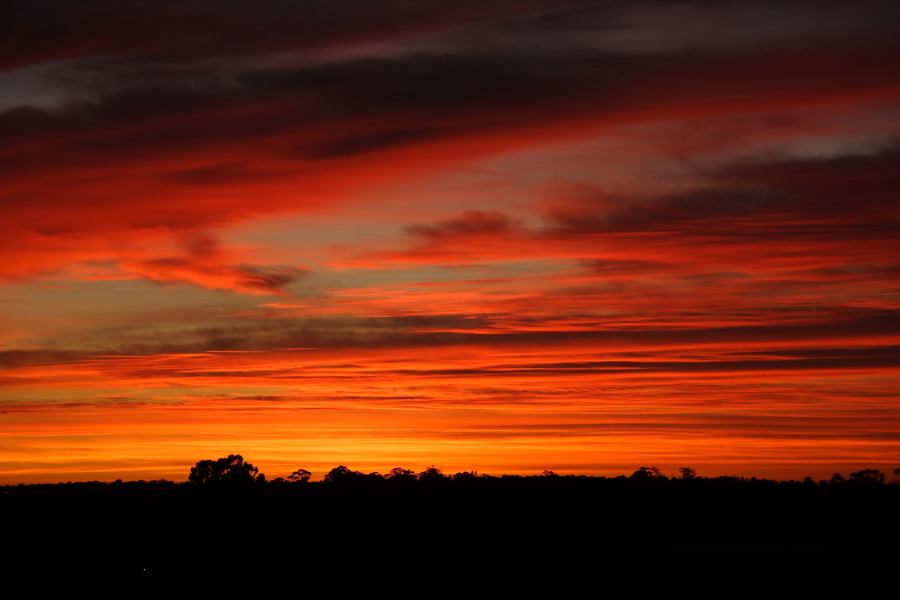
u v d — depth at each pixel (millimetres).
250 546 70812
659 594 55000
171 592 59688
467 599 56062
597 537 70625
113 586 60625
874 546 63781
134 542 71812
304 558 67188
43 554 67938
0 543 70938
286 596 58094
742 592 54812
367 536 73125
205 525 77438
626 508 78312
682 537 69625
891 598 52812
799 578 56938
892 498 77250
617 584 57750
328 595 57938
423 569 63594
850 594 53469
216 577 62875
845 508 74938
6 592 59531
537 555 66375
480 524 75438
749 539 67938
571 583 58438
